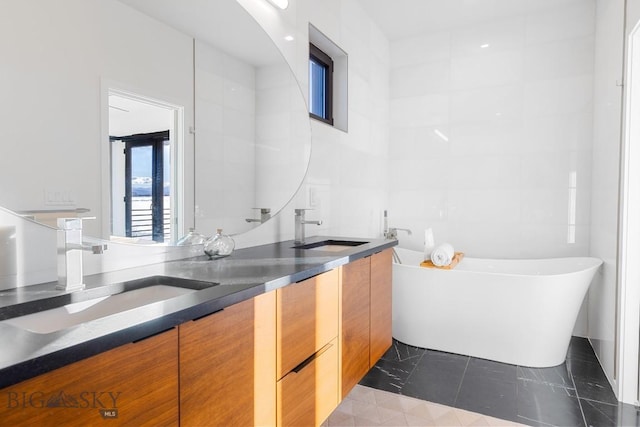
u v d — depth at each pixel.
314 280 1.49
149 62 1.46
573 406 2.02
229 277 1.26
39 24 1.13
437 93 3.51
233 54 1.85
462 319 2.64
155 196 1.50
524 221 3.21
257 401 1.17
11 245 1.10
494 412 1.97
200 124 1.68
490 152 3.31
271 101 2.10
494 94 3.30
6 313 0.93
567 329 2.49
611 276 2.31
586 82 2.99
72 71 1.21
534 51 3.16
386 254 2.30
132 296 1.23
